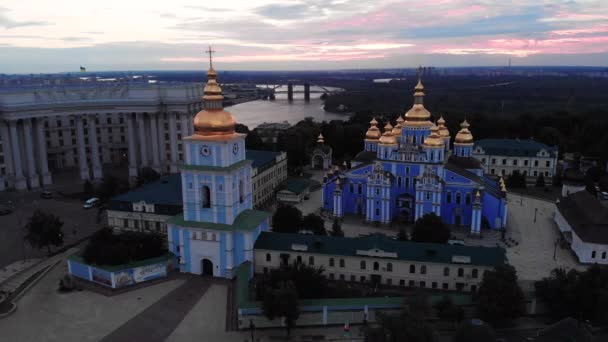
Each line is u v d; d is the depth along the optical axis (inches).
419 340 2417.6
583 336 2471.7
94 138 6968.5
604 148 7495.1
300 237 3730.3
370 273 3582.7
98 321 3093.0
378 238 3698.3
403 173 5132.9
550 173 7047.2
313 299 3093.0
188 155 3619.6
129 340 2888.8
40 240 4035.4
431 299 3070.9
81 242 4475.9
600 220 4119.1
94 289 3506.4
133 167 7209.6
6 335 2938.0
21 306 3284.9
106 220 5103.3
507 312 2888.8
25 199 5920.3
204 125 3550.7
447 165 5216.5
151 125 7111.2
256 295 3161.9
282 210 4343.0
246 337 2925.7
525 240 4643.2
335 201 5265.8
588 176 6752.0
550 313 3070.9
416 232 4065.0
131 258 3683.6
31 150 6353.3
